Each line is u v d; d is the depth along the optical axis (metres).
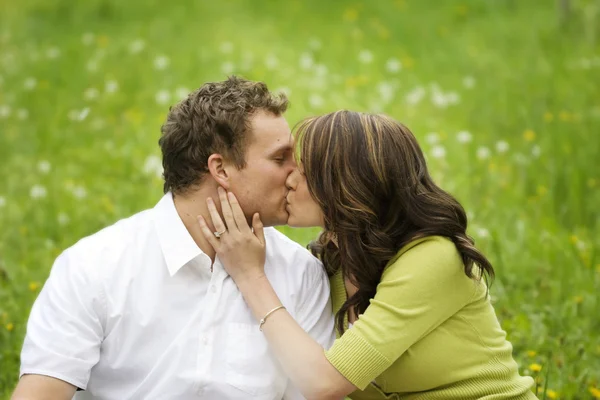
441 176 7.95
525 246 6.86
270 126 3.54
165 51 12.55
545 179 8.33
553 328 5.62
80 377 3.37
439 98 9.91
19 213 7.64
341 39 13.31
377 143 3.65
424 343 3.62
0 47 13.17
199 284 3.55
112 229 3.62
